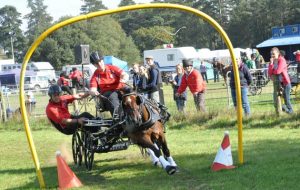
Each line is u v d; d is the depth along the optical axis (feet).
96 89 30.73
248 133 41.06
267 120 44.68
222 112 47.75
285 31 116.88
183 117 48.52
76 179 27.22
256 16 286.05
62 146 43.65
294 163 27.73
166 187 24.95
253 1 288.92
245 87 46.29
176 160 32.01
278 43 114.11
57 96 30.78
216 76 114.93
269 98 64.95
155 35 281.13
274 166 27.30
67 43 240.73
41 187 27.25
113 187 26.00
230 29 294.25
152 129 26.78
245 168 27.35
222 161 27.91
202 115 47.80
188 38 299.79
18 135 52.65
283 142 35.58
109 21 259.39
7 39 358.02
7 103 69.36
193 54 147.33
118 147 30.22
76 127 30.99
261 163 28.27
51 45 239.09
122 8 24.70
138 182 26.94
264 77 68.80
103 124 30.09
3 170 34.01
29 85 166.91
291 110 45.83
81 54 44.37
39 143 45.91
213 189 23.81
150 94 45.14
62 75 75.10
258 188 23.20
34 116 60.49
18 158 39.01
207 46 299.17
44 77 174.40
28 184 28.73
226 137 28.22
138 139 26.84
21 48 359.46
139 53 270.26
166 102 68.23
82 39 240.94
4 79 179.93
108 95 30.55
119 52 254.47
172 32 289.33
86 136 31.17
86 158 31.76
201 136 42.09
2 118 60.49
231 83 48.62
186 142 39.32
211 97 70.79
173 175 27.68
